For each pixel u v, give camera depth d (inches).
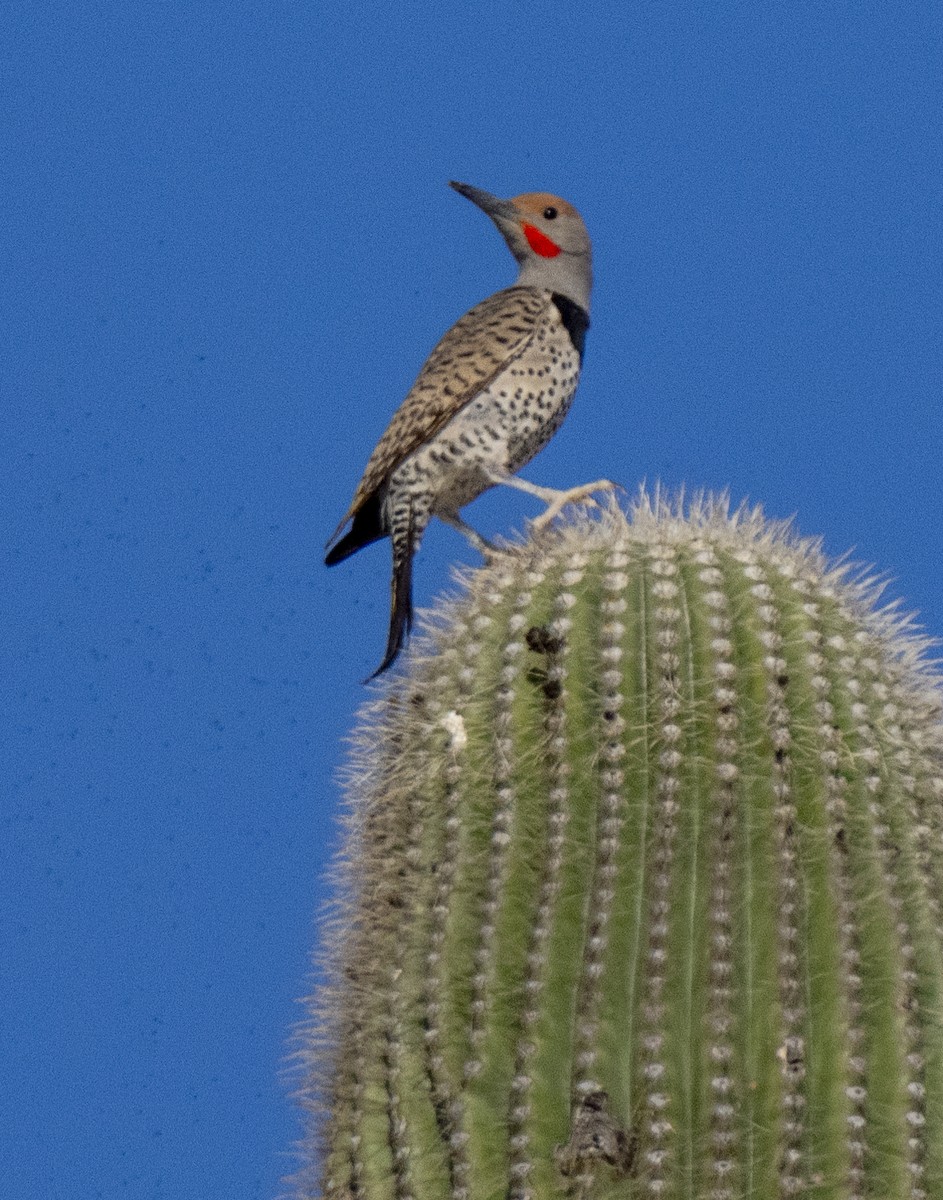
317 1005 427.5
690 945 372.8
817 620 409.4
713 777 384.8
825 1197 364.2
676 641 400.8
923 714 413.4
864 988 376.8
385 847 417.4
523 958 381.7
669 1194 359.9
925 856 391.9
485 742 405.7
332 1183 401.4
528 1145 367.2
